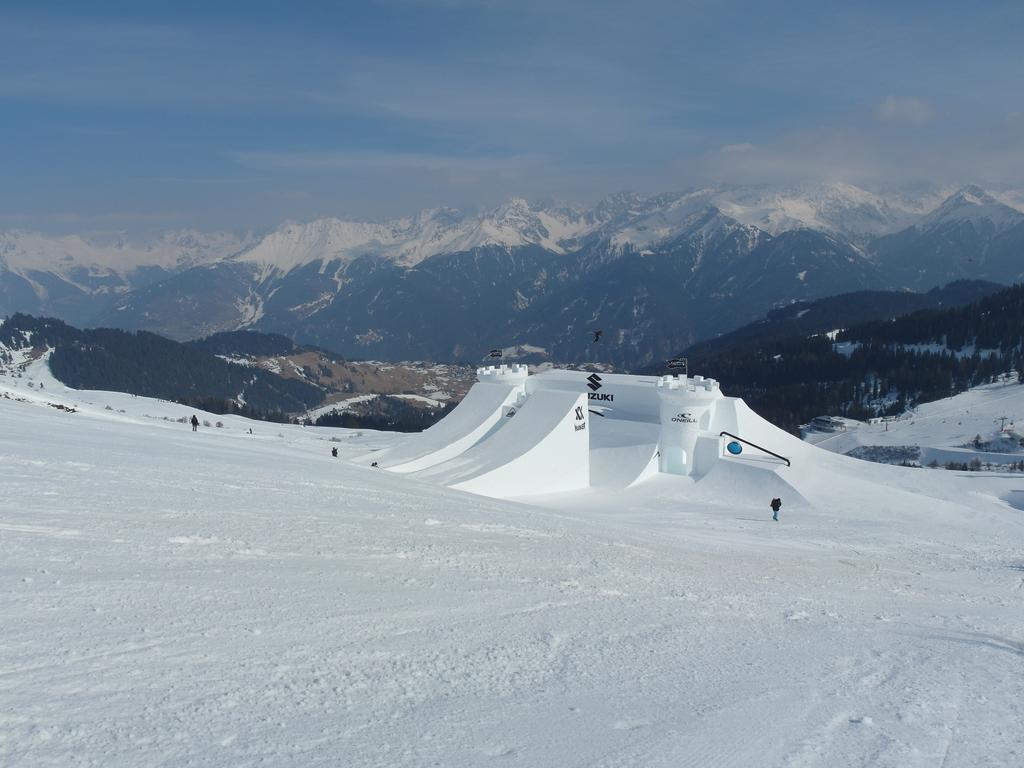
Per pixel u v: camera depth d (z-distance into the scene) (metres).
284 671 8.67
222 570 12.10
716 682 10.59
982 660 13.67
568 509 38.62
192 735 6.86
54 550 11.62
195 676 8.12
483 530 20.72
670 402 48.16
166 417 88.50
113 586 10.45
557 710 8.77
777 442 49.59
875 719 9.70
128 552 12.18
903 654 13.55
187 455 26.61
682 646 12.28
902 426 133.00
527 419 46.72
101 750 6.38
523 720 8.34
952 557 29.97
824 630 14.96
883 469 50.25
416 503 23.88
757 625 14.59
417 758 7.05
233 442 40.94
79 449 23.00
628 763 7.58
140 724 6.93
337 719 7.68
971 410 136.12
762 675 11.21
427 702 8.49
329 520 17.77
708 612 15.05
